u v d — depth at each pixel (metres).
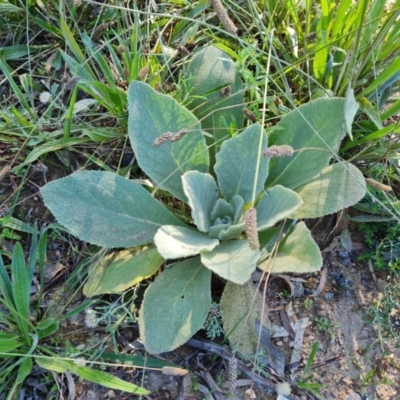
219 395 0.59
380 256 0.68
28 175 0.70
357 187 0.59
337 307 0.65
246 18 0.80
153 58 0.74
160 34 0.72
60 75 0.78
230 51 0.69
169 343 0.56
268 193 0.60
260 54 0.69
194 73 0.68
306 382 0.60
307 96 0.74
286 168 0.63
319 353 0.63
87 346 0.61
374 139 0.68
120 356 0.60
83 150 0.72
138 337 0.62
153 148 0.63
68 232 0.66
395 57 0.69
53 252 0.67
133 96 0.62
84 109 0.75
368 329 0.64
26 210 0.69
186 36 0.76
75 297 0.64
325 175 0.61
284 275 0.66
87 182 0.60
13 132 0.70
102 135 0.69
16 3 0.79
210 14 0.79
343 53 0.72
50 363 0.57
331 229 0.69
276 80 0.75
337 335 0.63
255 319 0.61
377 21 0.65
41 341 0.61
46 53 0.79
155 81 0.72
